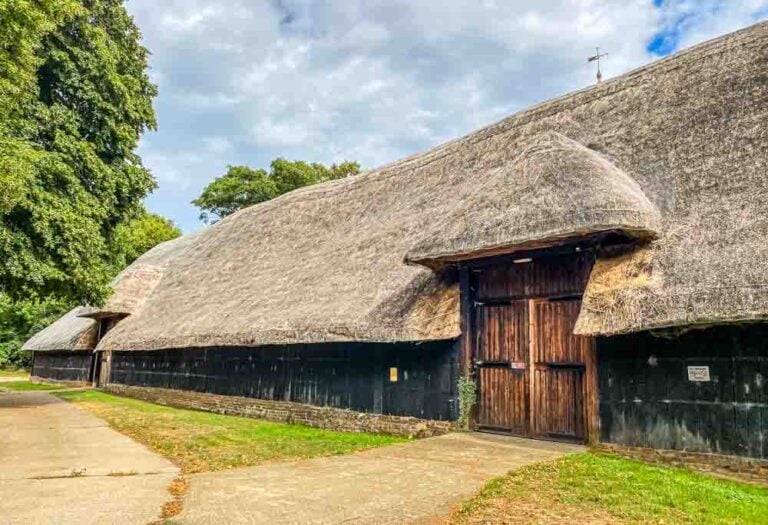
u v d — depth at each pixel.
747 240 7.48
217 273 19.84
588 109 12.47
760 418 7.12
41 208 15.25
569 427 9.23
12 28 10.20
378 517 5.49
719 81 10.25
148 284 23.88
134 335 19.67
